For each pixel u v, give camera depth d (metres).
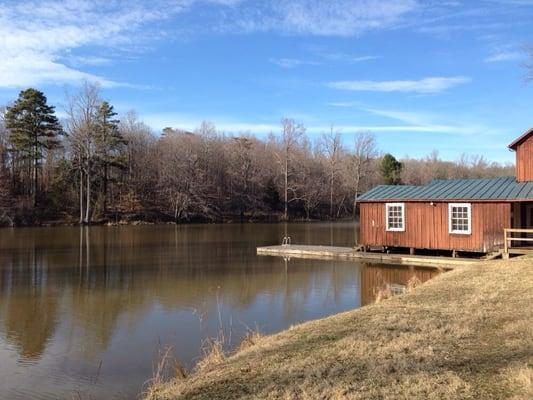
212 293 15.21
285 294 15.05
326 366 6.52
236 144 69.94
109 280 17.41
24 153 54.47
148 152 63.25
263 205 68.81
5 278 17.77
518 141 22.61
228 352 8.84
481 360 6.45
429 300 10.81
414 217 23.38
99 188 56.53
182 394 6.12
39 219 50.78
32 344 10.12
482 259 20.67
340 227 51.44
